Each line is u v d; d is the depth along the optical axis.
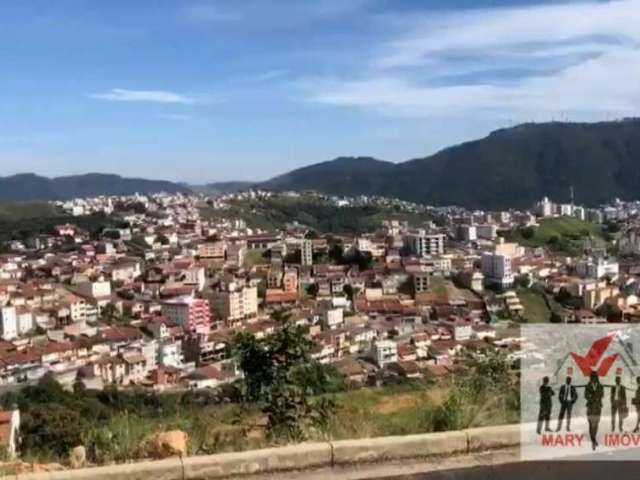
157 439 4.73
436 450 4.43
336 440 4.49
